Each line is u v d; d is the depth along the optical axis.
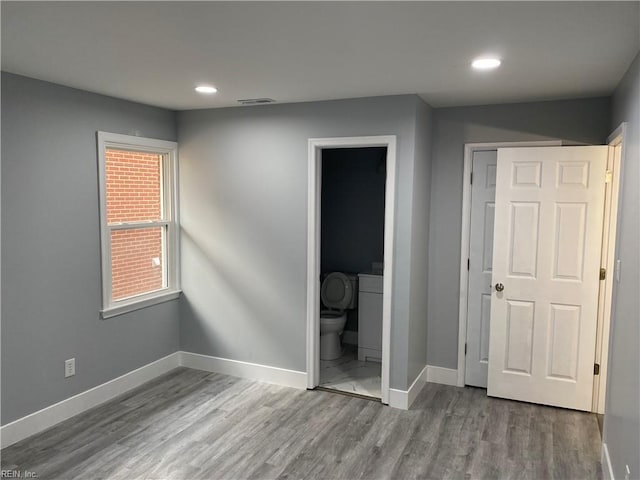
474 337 4.17
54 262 3.39
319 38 2.30
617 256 2.83
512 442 3.24
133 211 4.11
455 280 4.18
